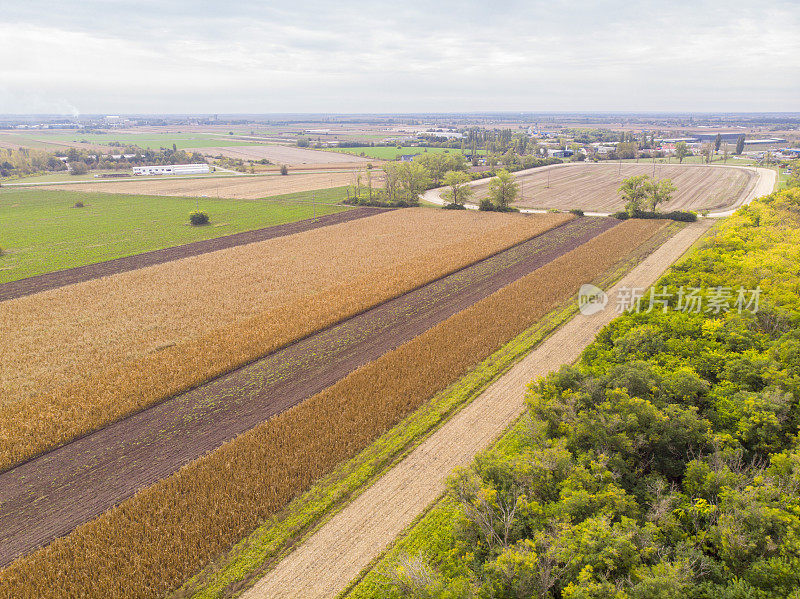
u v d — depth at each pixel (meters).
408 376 39.00
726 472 21.95
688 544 19.94
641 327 37.47
